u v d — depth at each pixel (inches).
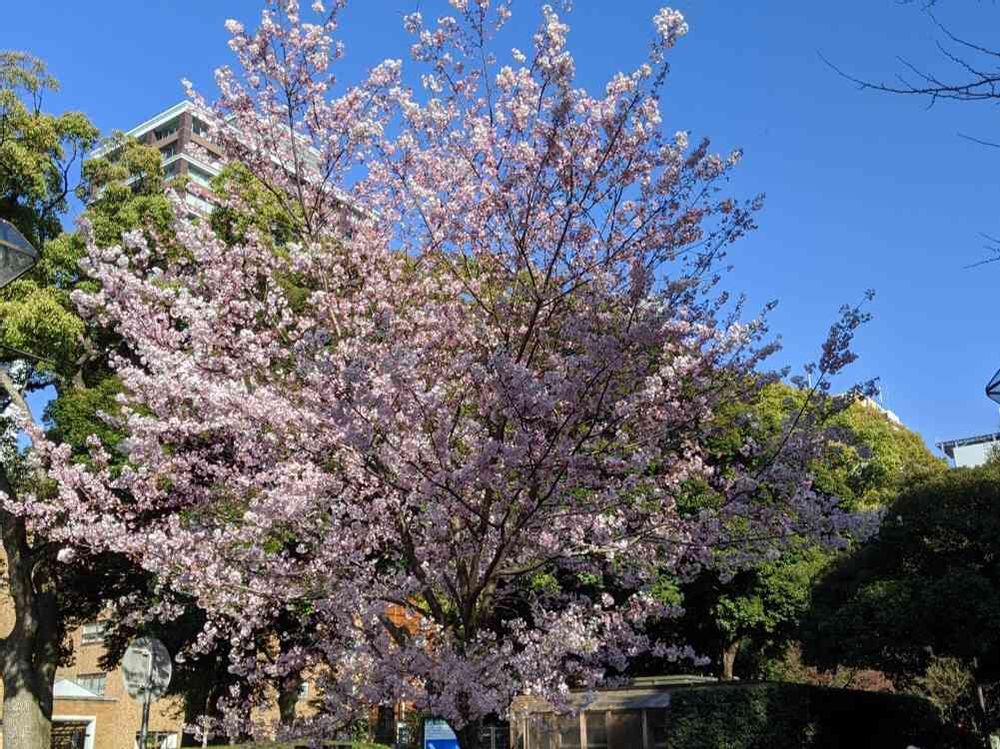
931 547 490.9
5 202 542.3
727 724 420.5
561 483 269.3
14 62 550.0
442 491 269.9
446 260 320.5
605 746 546.3
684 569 302.2
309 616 340.8
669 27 265.3
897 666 501.4
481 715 271.7
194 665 624.1
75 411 508.4
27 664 511.2
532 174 283.9
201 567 281.4
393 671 270.8
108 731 1055.0
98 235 512.4
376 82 333.7
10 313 477.1
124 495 451.5
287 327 327.6
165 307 308.5
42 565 545.6
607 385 264.2
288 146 335.3
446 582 293.7
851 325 270.1
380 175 328.8
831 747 444.1
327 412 252.2
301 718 316.8
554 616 291.1
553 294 288.8
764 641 824.9
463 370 281.1
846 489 663.1
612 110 277.0
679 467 291.7
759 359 289.3
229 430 284.0
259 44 323.0
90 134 569.3
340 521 283.3
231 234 412.5
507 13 301.3
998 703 621.6
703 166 287.4
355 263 314.5
